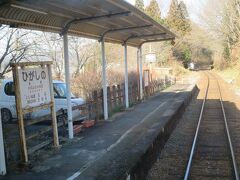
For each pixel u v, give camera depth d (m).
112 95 16.69
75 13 9.76
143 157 8.63
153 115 14.85
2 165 7.47
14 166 7.90
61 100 13.11
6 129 11.88
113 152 8.99
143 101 20.55
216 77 53.16
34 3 7.99
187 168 8.71
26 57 12.46
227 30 56.22
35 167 7.95
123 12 10.06
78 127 11.45
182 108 18.62
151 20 11.81
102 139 10.52
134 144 9.67
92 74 21.94
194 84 35.91
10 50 11.66
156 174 8.80
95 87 20.55
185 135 13.15
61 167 7.91
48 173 7.54
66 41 10.48
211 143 11.69
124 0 8.84
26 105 8.12
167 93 25.91
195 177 8.41
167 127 12.83
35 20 8.98
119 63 34.44
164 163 9.70
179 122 16.16
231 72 51.72
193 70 84.00
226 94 27.67
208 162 9.62
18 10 8.11
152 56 29.61
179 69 59.06
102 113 14.63
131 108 17.14
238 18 47.06
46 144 9.21
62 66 23.09
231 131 13.47
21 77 7.98
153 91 25.94
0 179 7.23
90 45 26.25
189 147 11.27
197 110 19.78
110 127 12.45
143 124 12.77
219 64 76.06
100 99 14.60
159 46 50.03
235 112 18.19
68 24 10.32
